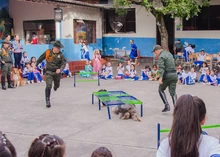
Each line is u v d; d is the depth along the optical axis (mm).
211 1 18562
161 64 7785
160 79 7793
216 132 6453
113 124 7160
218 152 2252
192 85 12406
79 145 5875
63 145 2178
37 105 9164
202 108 2434
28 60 14289
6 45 11844
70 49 16672
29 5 18156
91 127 6965
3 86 11859
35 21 18266
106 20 21266
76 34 17531
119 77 14375
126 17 20922
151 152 5465
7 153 1979
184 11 14445
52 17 17562
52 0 14922
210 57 15961
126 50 20688
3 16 18359
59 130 6789
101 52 19703
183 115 2303
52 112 8344
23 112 8383
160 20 16641
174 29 19703
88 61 15984
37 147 2117
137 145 5801
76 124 7211
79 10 17594
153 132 6531
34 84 13078
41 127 7035
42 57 8945
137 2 16766
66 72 15188
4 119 7738
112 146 5777
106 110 8469
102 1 20656
